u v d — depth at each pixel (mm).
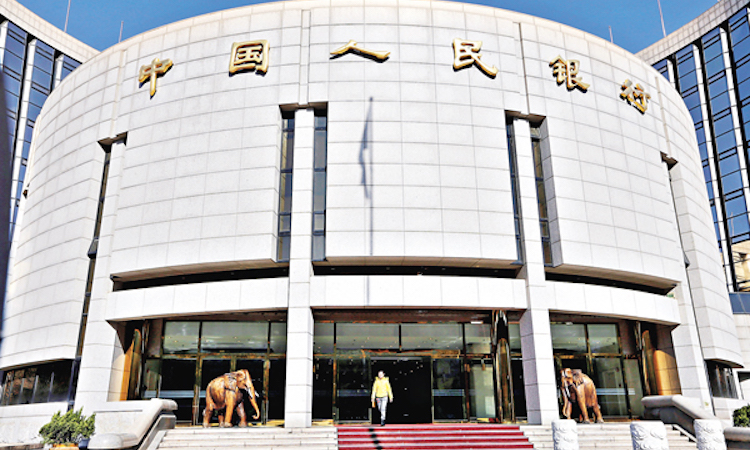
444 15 26609
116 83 28656
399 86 25312
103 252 26000
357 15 26203
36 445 21297
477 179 24625
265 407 25188
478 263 24406
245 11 26984
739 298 37375
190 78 26703
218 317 25969
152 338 26078
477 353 25969
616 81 28938
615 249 25828
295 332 22453
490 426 20688
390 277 23328
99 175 28312
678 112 32344
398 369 25484
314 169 24969
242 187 24500
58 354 25750
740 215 45031
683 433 20828
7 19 46344
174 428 20234
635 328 28578
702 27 50219
